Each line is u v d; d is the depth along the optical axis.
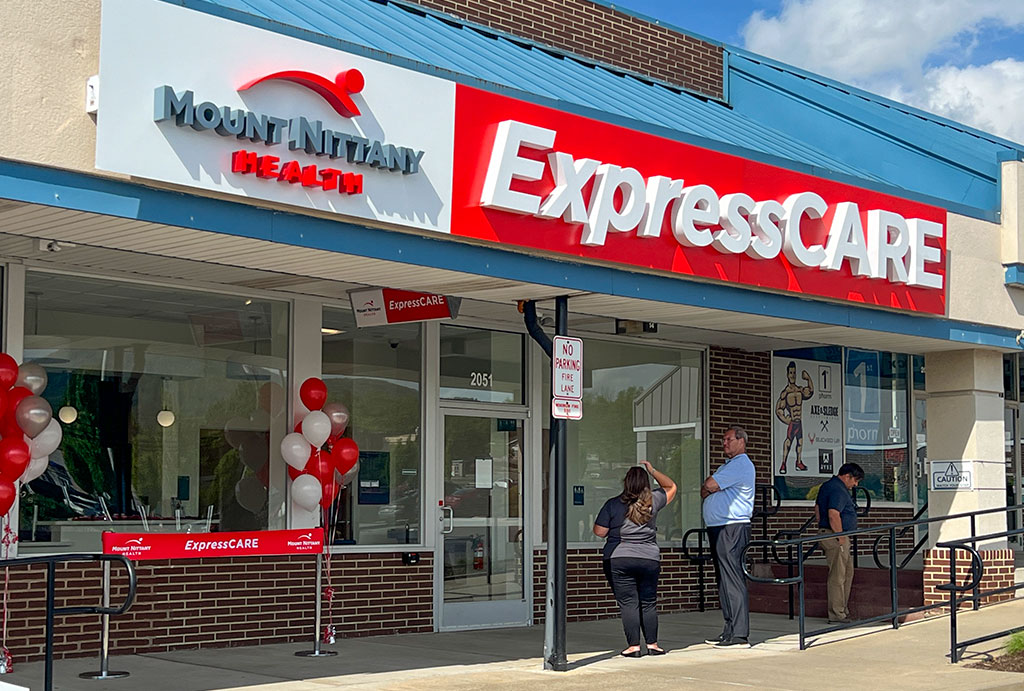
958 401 15.23
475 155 9.82
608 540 11.81
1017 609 14.27
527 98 10.20
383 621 12.97
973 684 10.01
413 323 13.60
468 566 13.85
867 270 12.99
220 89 8.36
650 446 15.97
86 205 7.86
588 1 15.75
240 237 8.59
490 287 10.63
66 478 10.94
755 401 17.19
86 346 11.16
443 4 14.02
